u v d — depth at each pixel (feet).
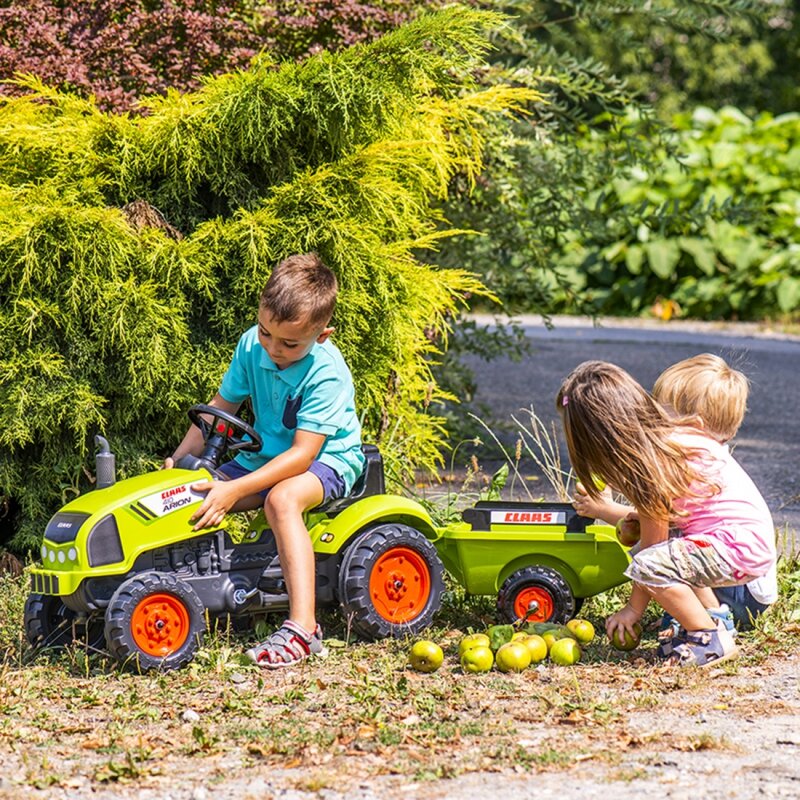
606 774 13.32
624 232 71.26
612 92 34.71
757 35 116.47
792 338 63.52
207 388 22.17
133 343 21.62
